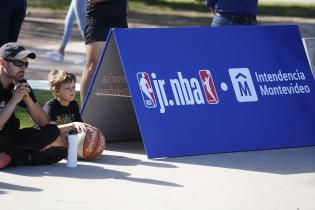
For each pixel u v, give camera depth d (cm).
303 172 908
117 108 1051
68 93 957
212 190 809
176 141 968
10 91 898
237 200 773
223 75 1030
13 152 868
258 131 1030
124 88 1044
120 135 1084
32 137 889
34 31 2400
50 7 3030
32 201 741
